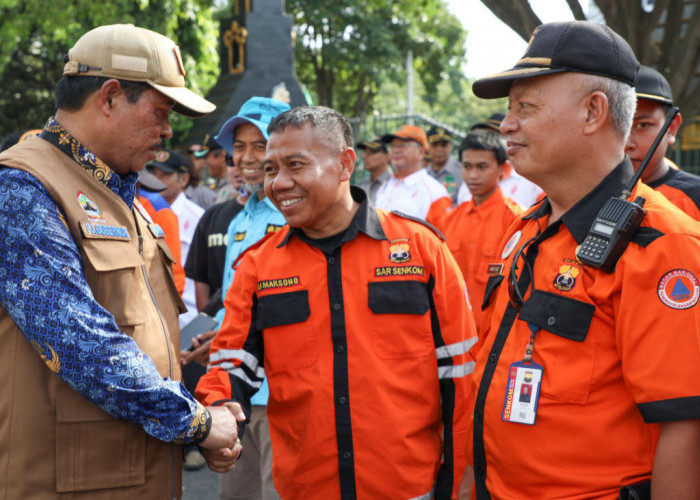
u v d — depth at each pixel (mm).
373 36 21281
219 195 7320
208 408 2033
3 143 2928
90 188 1895
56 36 13406
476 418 1805
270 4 14742
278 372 2213
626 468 1578
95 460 1825
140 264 1949
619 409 1580
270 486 2992
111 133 1899
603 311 1597
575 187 1702
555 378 1628
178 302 2225
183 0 14500
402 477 2107
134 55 1882
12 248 1717
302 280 2215
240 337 2271
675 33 3984
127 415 1806
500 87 1795
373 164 8477
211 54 15164
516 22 4004
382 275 2184
